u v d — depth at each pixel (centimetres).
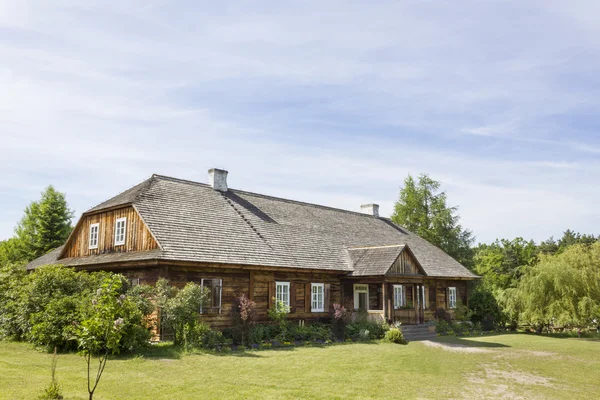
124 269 2084
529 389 1230
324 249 2730
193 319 1758
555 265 2877
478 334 2852
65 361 1345
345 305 2652
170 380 1157
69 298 1558
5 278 2022
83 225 2484
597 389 1245
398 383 1240
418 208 4878
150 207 2123
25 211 4781
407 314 2680
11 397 920
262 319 2200
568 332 2883
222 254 2069
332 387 1157
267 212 2775
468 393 1161
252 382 1176
